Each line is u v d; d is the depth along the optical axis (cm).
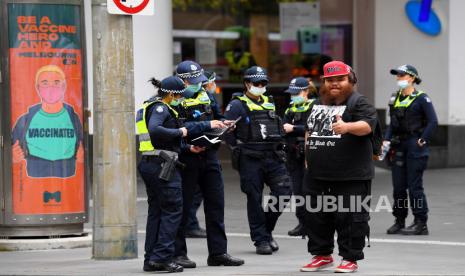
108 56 1377
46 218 1544
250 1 3142
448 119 2820
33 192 1539
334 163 1246
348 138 1242
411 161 1705
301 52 3167
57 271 1322
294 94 1644
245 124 1498
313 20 3153
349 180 1248
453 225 1828
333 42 3142
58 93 1538
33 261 1423
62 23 1534
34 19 1521
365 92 3047
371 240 1648
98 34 1377
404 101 1709
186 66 1354
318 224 1293
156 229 1305
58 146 1545
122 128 1392
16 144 1530
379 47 2956
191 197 1352
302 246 1599
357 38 3086
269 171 1508
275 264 1399
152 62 2473
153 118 1273
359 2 3069
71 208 1559
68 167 1553
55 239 1552
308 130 1277
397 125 1716
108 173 1402
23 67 1523
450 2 2798
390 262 1405
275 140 1505
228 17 3123
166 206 1286
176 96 1300
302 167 1667
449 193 2295
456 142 2827
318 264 1312
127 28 1381
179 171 1304
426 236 1700
